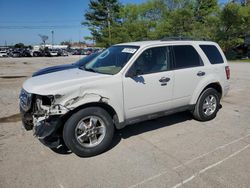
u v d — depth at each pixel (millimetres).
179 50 5000
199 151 4121
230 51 33344
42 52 51906
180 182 3270
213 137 4691
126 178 3371
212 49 5660
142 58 4445
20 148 4270
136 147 4301
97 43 53250
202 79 5281
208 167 3617
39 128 3662
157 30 40688
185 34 35938
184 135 4801
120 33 47281
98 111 3949
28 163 3779
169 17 39031
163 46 4777
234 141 4504
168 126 5281
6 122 5609
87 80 3941
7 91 9258
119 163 3764
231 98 7898
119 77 4137
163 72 4648
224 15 31938
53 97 3631
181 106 5105
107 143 4082
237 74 14539
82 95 3777
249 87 9914
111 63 4594
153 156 3969
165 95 4719
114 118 4223
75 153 3889
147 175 3436
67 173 3506
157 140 4582
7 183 3275
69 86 3754
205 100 5465
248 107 6797
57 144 3768
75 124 3795
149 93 4484
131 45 4770
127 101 4254
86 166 3689
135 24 45875
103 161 3832
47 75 4484
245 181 3273
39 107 3801
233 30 32031
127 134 4863
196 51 5285
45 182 3299
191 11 38406
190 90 5117
